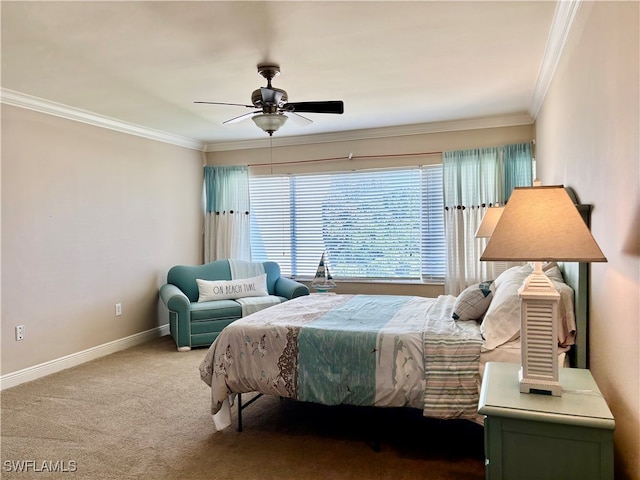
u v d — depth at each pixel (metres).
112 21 2.39
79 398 3.30
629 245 1.51
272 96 3.06
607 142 1.78
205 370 2.78
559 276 2.66
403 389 2.34
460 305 2.72
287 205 5.72
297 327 2.63
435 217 5.06
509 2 2.27
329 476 2.24
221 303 4.80
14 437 2.69
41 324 3.83
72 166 4.14
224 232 5.82
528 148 4.54
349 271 5.46
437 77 3.40
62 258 4.03
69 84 3.41
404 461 2.38
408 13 2.37
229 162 5.95
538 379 1.66
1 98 3.52
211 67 3.09
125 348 4.70
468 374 2.24
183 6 2.23
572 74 2.47
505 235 1.58
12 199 3.61
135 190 4.88
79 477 2.25
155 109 4.14
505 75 3.38
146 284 5.02
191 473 2.29
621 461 1.62
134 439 2.66
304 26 2.49
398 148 5.16
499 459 1.55
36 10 2.25
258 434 2.72
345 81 3.45
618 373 1.66
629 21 1.48
